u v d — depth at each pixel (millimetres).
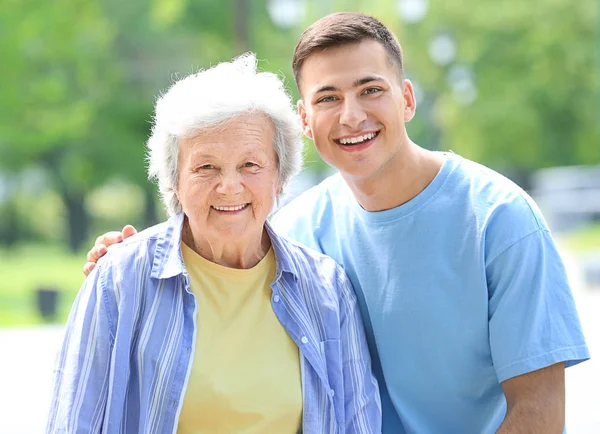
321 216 2926
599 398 6078
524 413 2471
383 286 2701
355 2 25203
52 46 21141
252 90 2469
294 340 2539
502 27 24062
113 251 2521
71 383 2338
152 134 2617
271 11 24906
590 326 8406
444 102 26062
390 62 2623
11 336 10016
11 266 23656
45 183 29109
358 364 2641
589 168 24984
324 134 2627
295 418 2488
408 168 2660
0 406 6402
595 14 23547
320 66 2602
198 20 24656
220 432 2416
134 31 23781
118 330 2375
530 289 2488
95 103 23734
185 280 2467
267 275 2617
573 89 24359
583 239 18828
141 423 2336
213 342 2459
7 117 20891
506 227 2529
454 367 2623
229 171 2436
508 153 25312
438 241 2625
